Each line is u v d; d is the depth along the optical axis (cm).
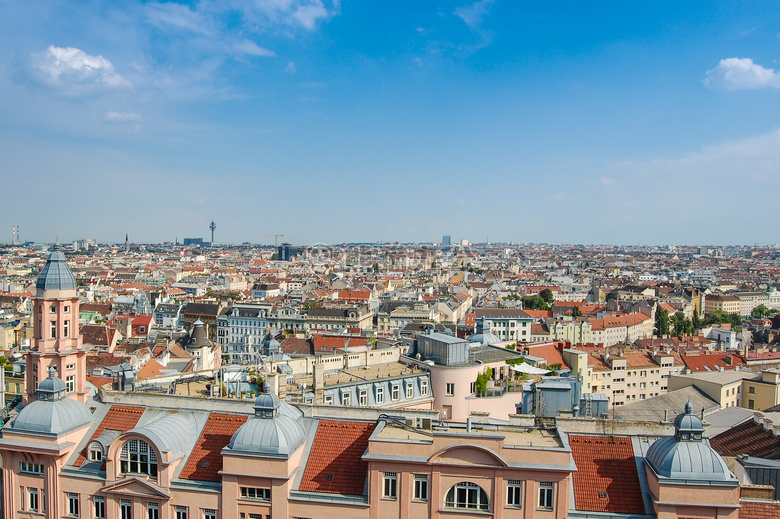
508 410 11438
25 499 7588
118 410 8088
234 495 6719
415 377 11325
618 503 6356
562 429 7169
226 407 7969
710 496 5994
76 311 9400
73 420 7669
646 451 6800
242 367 11006
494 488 6331
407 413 7831
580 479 6600
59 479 7375
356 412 7831
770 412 12631
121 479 7088
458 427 7350
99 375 15588
